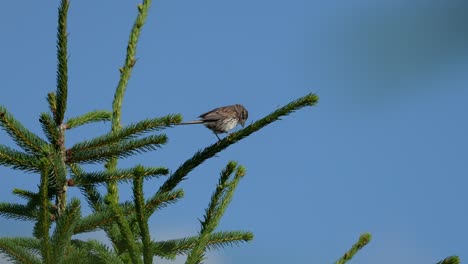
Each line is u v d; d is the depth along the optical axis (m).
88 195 12.12
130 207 10.97
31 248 10.59
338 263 9.27
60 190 10.91
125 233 9.01
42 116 10.90
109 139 11.26
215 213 9.69
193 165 11.53
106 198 9.01
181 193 10.92
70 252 9.74
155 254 11.03
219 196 9.70
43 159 8.84
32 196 10.81
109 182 11.32
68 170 11.84
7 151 10.59
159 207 11.01
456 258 8.65
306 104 11.39
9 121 10.64
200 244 9.47
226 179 9.71
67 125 11.34
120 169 11.39
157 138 11.34
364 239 9.30
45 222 8.86
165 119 11.49
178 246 11.14
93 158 11.34
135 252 9.01
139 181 8.81
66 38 11.03
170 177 11.53
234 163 9.70
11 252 9.34
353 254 9.30
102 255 9.64
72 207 8.87
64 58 11.02
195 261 9.38
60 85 11.06
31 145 10.85
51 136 11.07
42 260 9.16
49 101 11.26
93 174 11.28
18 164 10.66
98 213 10.70
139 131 11.48
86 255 9.44
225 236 11.07
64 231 8.87
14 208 10.77
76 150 11.20
